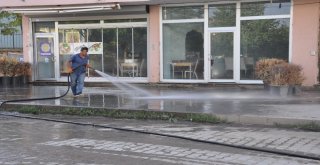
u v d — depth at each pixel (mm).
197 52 18906
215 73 18656
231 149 7836
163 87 18531
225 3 18172
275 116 10250
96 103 13211
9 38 28297
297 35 17078
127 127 10164
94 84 20203
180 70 19234
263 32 17688
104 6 18891
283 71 14477
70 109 12594
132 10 19250
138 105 12578
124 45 20188
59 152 7652
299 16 17000
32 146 8156
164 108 11883
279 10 17328
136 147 8000
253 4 17734
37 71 21938
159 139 8781
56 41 21516
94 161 7012
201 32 18766
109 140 8688
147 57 19781
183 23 19016
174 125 10461
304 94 14812
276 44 17500
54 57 21609
